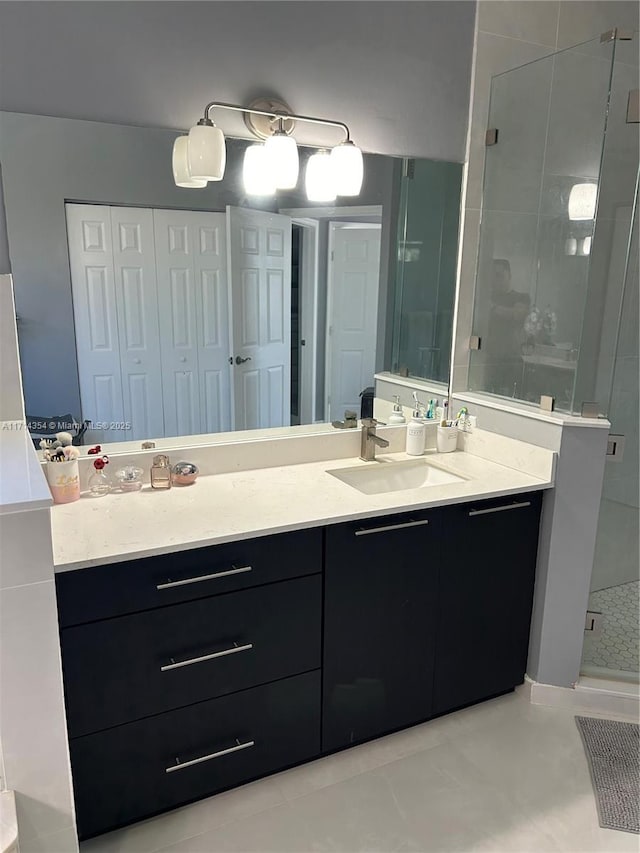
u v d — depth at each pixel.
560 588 2.10
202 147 1.66
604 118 2.04
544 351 2.19
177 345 1.92
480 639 2.07
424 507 1.80
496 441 2.23
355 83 2.01
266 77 1.87
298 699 1.77
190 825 1.65
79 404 1.83
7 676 1.25
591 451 2.01
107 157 1.73
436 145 2.20
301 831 1.63
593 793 1.78
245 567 1.58
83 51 1.64
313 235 2.08
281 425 2.15
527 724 2.07
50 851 1.38
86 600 1.41
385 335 2.28
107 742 1.52
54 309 1.75
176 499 1.78
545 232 2.20
